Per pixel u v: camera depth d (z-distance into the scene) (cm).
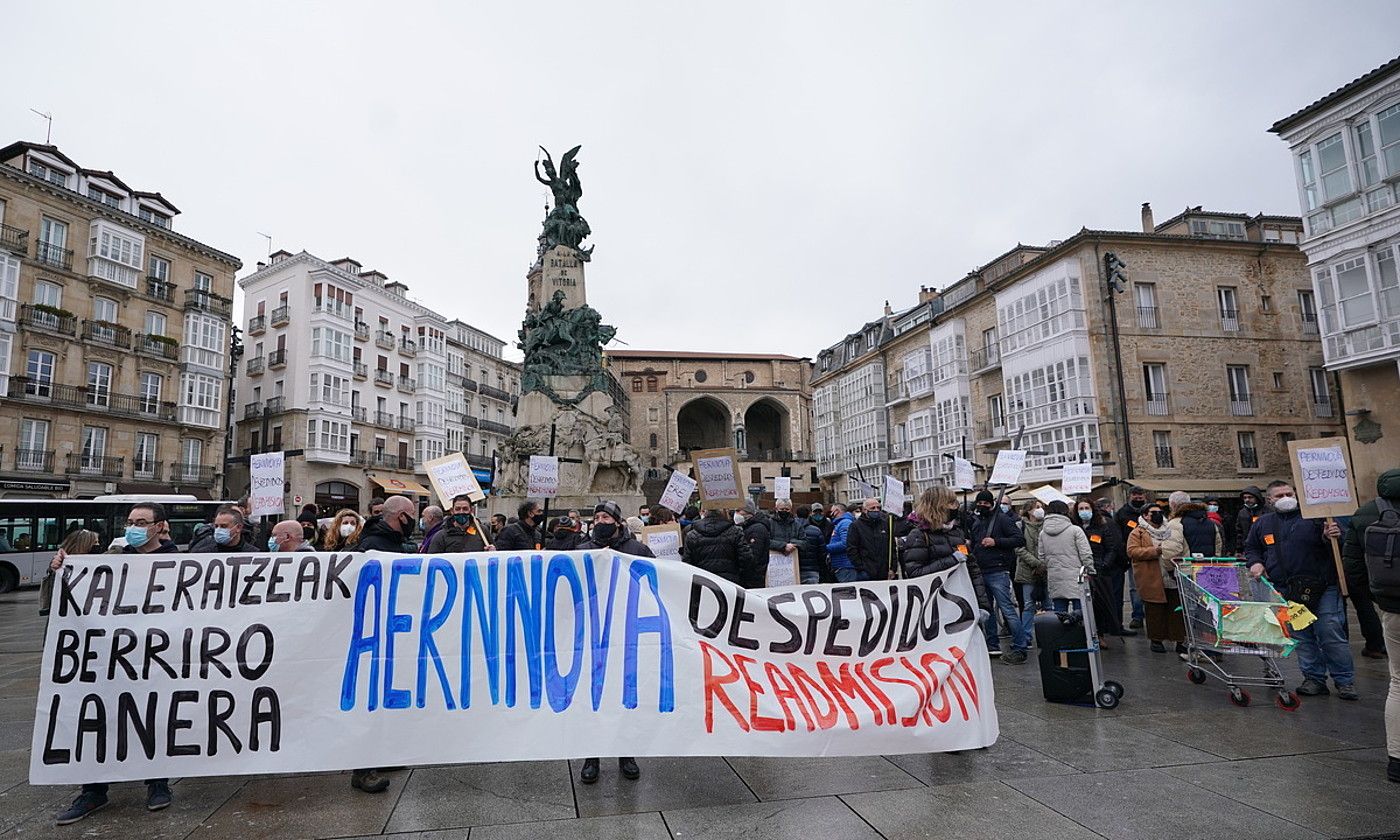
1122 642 971
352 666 494
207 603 494
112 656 479
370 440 5038
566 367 2748
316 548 902
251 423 4784
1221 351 3222
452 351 6122
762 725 498
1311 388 3281
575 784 497
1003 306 3691
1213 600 698
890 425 5225
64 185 3612
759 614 529
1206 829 412
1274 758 527
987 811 440
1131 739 576
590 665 505
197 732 475
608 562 527
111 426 3625
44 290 3422
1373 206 2077
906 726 515
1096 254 3188
